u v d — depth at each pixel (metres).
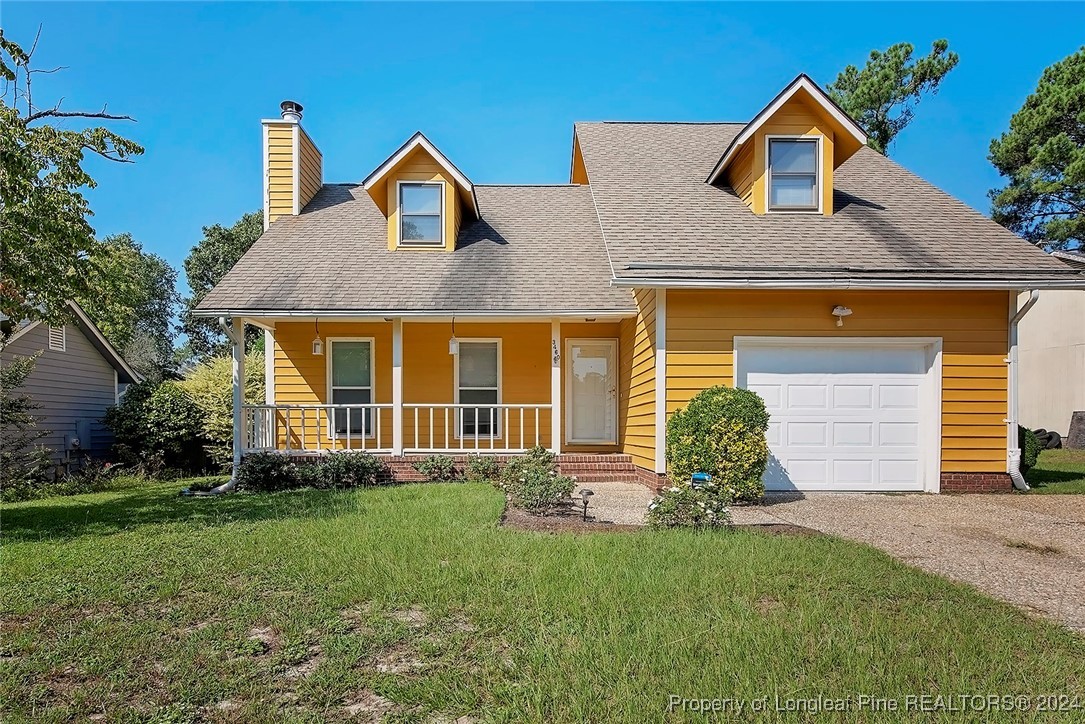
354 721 2.88
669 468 9.23
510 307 10.92
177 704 3.05
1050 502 8.81
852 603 4.15
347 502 8.29
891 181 12.42
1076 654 3.45
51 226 7.76
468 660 3.42
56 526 7.23
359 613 4.17
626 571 4.77
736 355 9.60
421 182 12.62
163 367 35.19
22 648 3.65
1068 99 21.83
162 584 4.78
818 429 9.76
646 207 11.14
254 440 11.52
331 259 12.28
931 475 9.66
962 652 3.40
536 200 15.10
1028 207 24.75
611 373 13.05
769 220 10.73
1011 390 9.71
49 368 16.00
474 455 11.34
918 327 9.67
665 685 3.03
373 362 12.92
